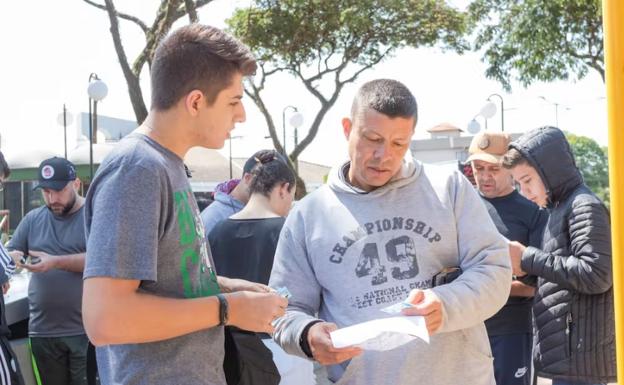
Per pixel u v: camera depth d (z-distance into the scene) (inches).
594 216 118.8
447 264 95.0
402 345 91.6
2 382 130.8
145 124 77.2
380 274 93.4
